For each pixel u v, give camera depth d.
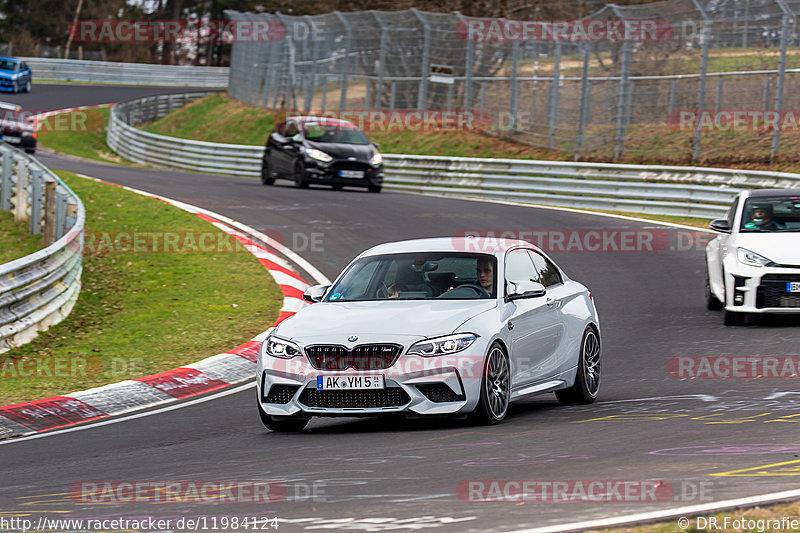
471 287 31.77
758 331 45.28
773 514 17.58
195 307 55.16
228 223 80.75
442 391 28.75
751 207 49.59
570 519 18.12
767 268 45.75
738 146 98.62
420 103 133.38
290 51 157.50
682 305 53.12
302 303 55.84
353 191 106.56
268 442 29.16
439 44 131.00
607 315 51.19
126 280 62.16
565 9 139.75
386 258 33.75
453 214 84.94
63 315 52.69
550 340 32.91
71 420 35.56
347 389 28.80
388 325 29.42
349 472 23.70
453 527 18.09
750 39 95.75
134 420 34.56
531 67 121.31
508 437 27.36
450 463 24.08
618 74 109.38
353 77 141.38
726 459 22.88
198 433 31.48
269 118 161.38
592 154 109.25
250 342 46.72
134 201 88.12
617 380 37.59
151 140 154.00
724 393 33.16
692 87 101.31
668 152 101.56
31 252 64.81
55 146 178.38
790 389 33.06
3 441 32.38
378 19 136.75
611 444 25.52
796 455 22.97
